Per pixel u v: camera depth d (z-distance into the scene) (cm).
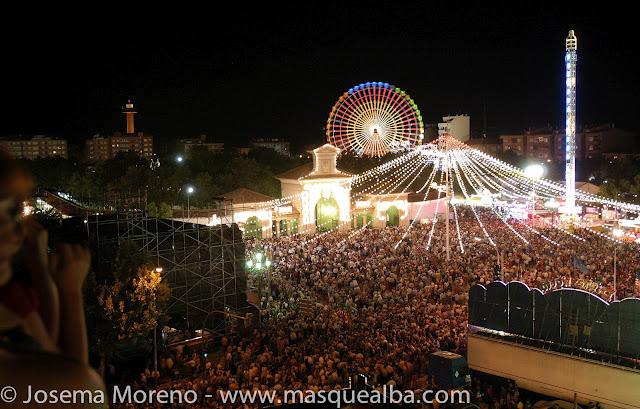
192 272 4247
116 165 9094
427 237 7006
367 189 9281
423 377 3144
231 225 4594
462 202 9900
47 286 228
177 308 4169
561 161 16250
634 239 6538
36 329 222
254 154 11981
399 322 3812
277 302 4528
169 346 3950
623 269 5091
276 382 3014
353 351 3444
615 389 2645
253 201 8112
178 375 3472
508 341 2998
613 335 2712
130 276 3631
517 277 4891
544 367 2864
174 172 8731
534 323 2961
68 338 233
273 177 9769
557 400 2822
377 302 4384
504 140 18038
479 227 7819
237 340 4050
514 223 8312
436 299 4488
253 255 5169
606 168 13125
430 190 9650
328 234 7531
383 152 10312
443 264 5391
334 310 4216
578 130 17475
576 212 8775
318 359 3297
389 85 10238
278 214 8400
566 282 4538
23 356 208
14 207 210
